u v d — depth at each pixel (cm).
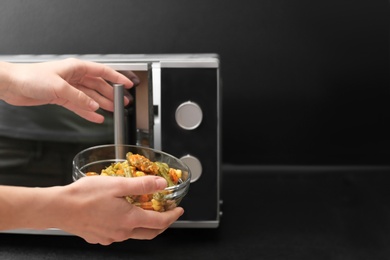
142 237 95
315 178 152
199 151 120
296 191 146
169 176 98
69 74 110
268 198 143
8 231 123
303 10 146
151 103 117
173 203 93
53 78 105
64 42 147
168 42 147
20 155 122
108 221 88
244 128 153
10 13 146
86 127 120
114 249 121
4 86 107
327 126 153
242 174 154
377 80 150
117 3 146
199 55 129
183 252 120
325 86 150
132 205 88
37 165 122
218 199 122
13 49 147
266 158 154
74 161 99
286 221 132
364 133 153
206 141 120
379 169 154
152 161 106
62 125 120
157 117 118
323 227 129
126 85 114
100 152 106
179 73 117
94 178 87
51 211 86
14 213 85
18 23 146
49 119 120
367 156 154
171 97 118
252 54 148
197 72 117
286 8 146
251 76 150
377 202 141
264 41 148
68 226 89
